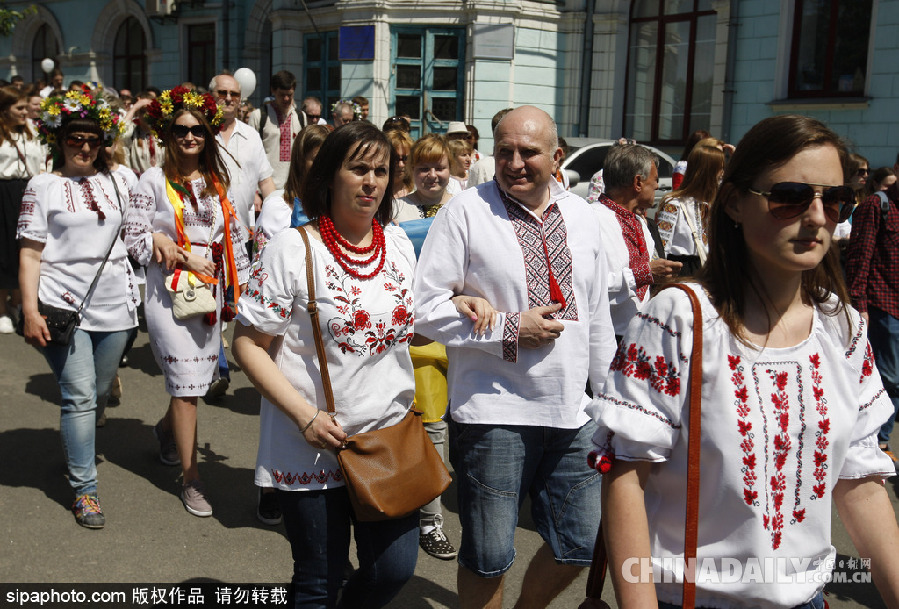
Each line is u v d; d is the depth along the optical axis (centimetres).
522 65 1407
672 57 1379
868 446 169
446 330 271
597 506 274
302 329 253
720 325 158
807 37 1191
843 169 154
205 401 597
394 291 265
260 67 1742
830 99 1149
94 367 409
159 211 411
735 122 1276
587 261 284
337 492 258
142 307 892
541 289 274
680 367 157
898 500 461
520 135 273
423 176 424
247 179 539
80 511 395
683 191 461
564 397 271
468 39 1384
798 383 159
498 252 275
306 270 250
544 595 289
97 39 2044
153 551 375
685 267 457
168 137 414
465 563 274
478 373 275
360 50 1398
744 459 156
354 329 253
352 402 255
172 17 1823
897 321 516
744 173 155
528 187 276
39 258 393
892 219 513
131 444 511
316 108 832
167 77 1883
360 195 255
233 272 427
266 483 259
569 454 275
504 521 269
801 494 161
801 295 166
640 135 1437
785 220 151
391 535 254
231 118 539
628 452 159
